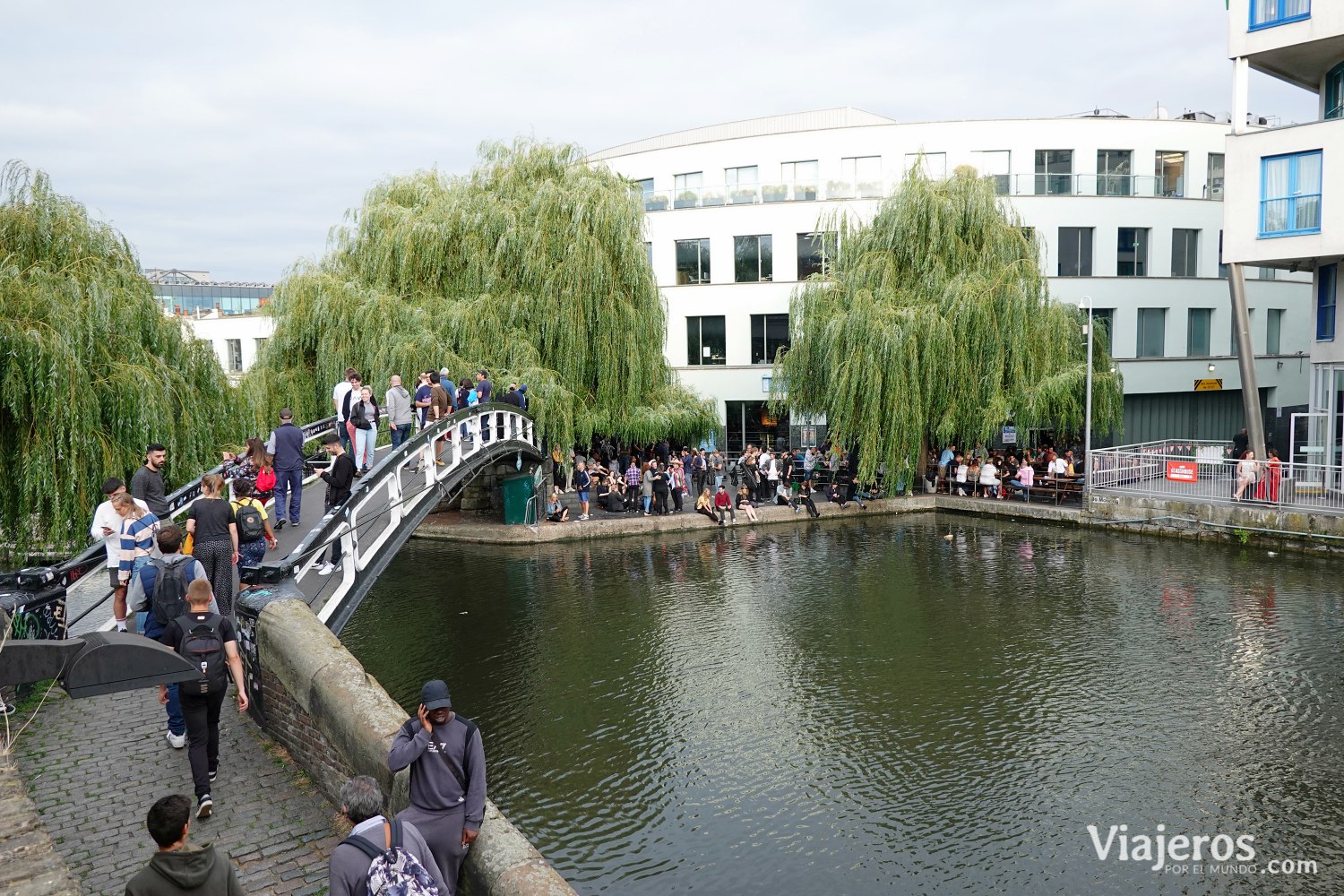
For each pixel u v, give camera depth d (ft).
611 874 28.63
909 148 114.11
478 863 16.52
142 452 41.65
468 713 40.68
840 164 115.85
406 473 51.98
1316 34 68.49
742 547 74.33
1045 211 111.24
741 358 118.11
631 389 82.69
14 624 23.71
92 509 39.78
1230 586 58.13
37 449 38.68
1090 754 35.65
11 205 43.96
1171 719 38.42
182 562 21.94
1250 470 70.33
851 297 86.07
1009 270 82.53
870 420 83.71
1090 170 112.47
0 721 23.52
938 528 81.46
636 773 35.06
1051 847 29.55
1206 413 118.52
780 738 37.76
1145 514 75.66
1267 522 68.33
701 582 62.54
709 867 28.86
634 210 84.99
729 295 117.91
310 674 20.95
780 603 56.90
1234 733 36.94
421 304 78.74
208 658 19.29
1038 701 40.75
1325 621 50.14
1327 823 30.50
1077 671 44.09
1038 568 64.75
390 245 80.07
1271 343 122.11
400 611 56.44
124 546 26.07
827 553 71.61
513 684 44.01
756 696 42.06
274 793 20.48
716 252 118.62
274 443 41.45
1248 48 72.18
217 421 48.55
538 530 77.46
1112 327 113.39
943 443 89.40
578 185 82.17
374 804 14.16
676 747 37.19
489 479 86.38
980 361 83.87
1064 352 84.48
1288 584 58.03
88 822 18.84
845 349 84.89
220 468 41.29
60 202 44.83
